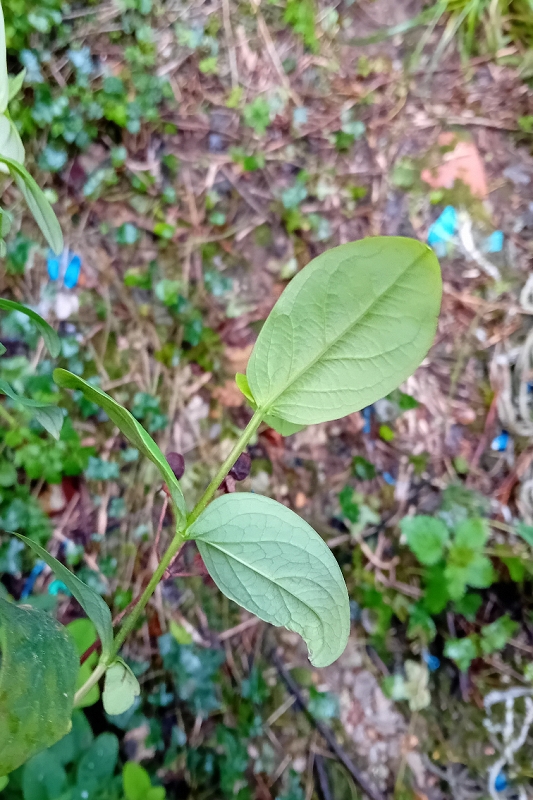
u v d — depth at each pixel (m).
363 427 0.49
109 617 0.18
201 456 0.46
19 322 0.43
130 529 0.44
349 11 0.52
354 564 0.47
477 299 0.51
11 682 0.15
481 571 0.44
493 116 0.52
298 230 0.50
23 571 0.41
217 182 0.49
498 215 0.51
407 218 0.51
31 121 0.43
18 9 0.42
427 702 0.45
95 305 0.46
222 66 0.49
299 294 0.14
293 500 0.47
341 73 0.52
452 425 0.49
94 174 0.46
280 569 0.17
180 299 0.47
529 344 0.50
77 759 0.31
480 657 0.46
